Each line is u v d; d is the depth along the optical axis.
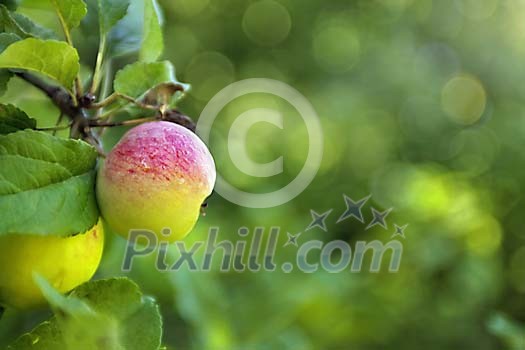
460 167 2.60
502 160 2.53
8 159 0.73
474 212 2.20
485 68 3.00
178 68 2.92
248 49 3.06
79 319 0.72
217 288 1.22
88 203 0.76
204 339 1.11
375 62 2.92
